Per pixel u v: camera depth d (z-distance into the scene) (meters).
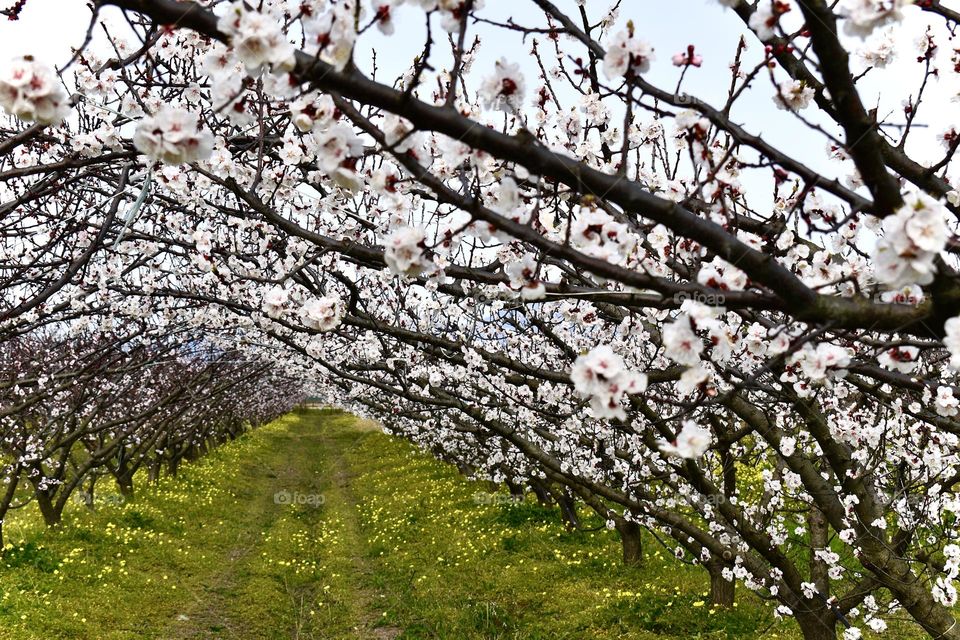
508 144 1.38
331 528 12.57
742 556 4.54
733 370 2.75
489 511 11.87
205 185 3.36
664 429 3.95
